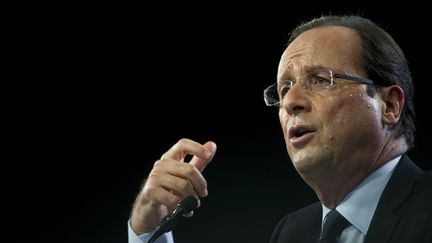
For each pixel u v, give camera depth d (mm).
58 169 12344
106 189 12172
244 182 11125
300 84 3900
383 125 3918
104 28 11898
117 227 12000
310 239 4258
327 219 3824
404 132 4074
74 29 11953
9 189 12367
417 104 9336
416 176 3820
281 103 4094
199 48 11609
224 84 11570
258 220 10867
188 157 9773
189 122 11719
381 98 3953
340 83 3826
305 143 3807
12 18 11820
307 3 10336
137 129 12109
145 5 11570
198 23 11484
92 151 12305
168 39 11742
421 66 9336
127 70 12125
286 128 3938
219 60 11539
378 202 3738
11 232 12227
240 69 11383
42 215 12266
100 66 12195
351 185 3867
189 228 11180
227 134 11438
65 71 12281
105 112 12266
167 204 4008
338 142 3746
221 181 11266
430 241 3328
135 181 12062
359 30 4059
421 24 9352
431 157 9172
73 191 12273
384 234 3521
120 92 12227
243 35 11227
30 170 12398
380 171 3857
